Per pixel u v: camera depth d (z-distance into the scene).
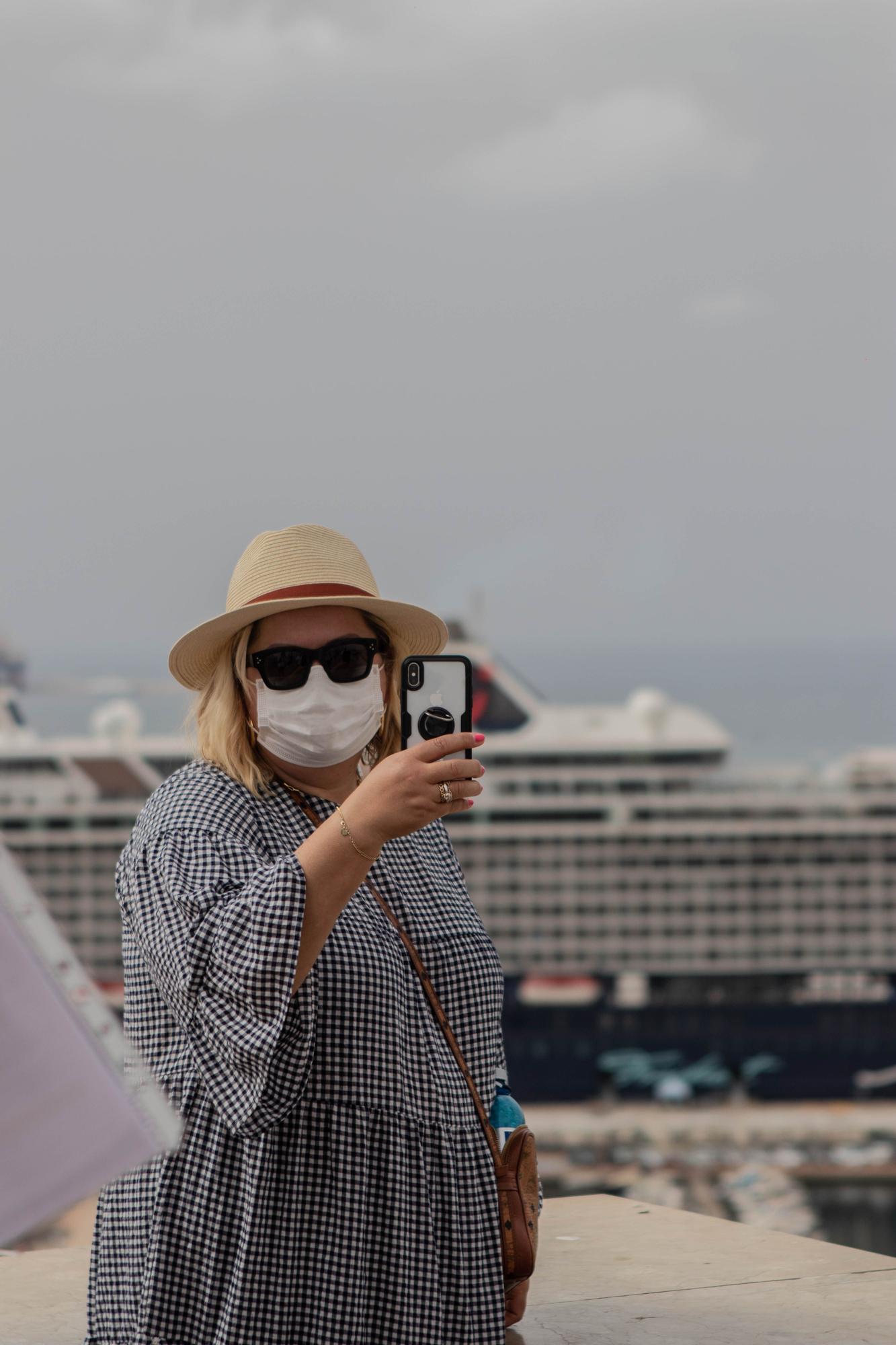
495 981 3.30
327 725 3.18
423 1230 2.98
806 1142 103.94
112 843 107.00
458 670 3.15
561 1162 102.06
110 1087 1.89
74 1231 49.34
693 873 107.06
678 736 108.69
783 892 106.25
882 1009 107.31
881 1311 4.04
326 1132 2.93
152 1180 2.95
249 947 2.67
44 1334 3.94
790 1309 4.06
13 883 1.97
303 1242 2.90
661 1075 108.38
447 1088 3.11
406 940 3.21
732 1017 108.75
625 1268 4.46
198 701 3.39
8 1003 1.88
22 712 120.62
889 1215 96.31
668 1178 99.88
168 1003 2.84
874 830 105.25
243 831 3.10
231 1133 2.91
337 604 3.26
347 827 2.71
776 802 106.81
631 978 110.31
